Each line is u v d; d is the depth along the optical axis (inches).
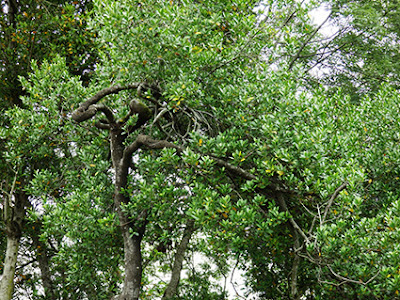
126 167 329.4
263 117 288.8
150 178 347.6
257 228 315.3
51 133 402.6
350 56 540.7
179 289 491.5
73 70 505.7
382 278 262.5
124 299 315.0
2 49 511.5
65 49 507.8
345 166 306.0
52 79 398.9
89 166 366.9
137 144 317.4
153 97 341.4
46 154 434.0
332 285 298.4
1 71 504.4
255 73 327.9
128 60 315.0
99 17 319.6
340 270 292.0
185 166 312.8
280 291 382.3
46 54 498.3
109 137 380.2
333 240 263.3
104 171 382.3
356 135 314.8
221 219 300.2
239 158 285.7
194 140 289.1
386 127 327.6
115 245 361.7
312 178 274.5
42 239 366.6
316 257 295.7
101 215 351.9
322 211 302.0
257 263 362.3
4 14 541.6
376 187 320.2
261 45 337.1
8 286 481.7
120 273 387.5
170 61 309.4
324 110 322.3
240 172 290.2
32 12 511.5
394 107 330.0
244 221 277.3
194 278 491.2
